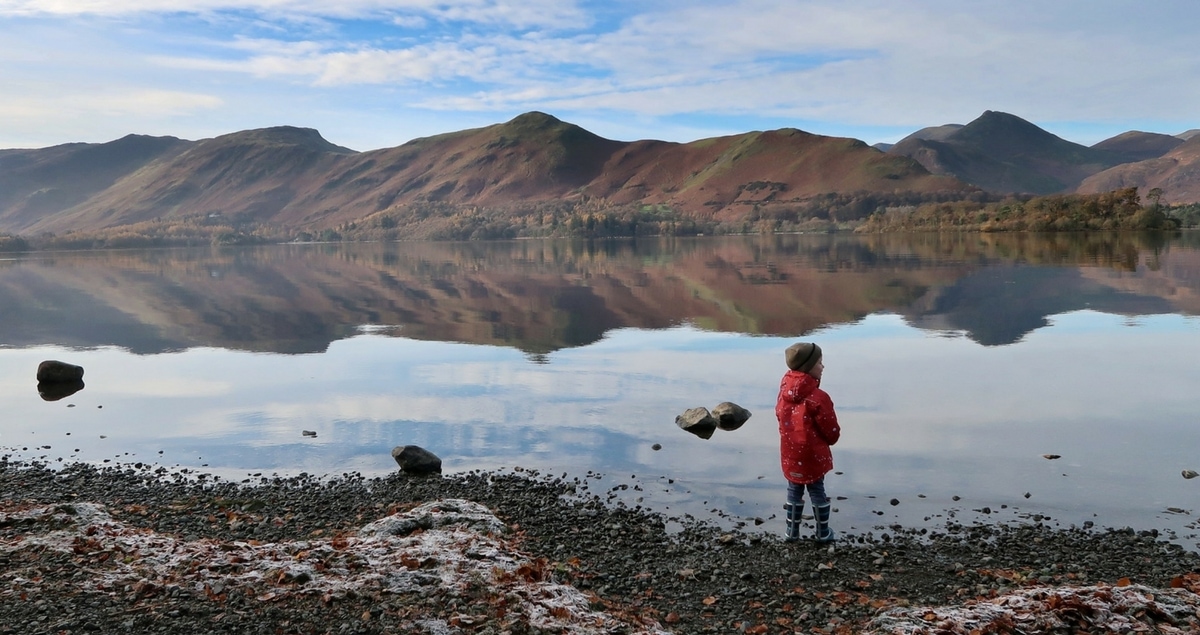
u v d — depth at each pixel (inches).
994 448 488.4
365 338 1114.1
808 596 278.2
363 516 379.9
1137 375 704.4
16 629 212.4
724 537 340.5
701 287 1871.3
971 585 287.7
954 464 456.1
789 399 335.9
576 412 621.0
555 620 223.9
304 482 452.1
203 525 370.9
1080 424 542.0
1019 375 720.3
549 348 976.3
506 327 1200.2
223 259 4869.6
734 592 283.1
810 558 319.3
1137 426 533.3
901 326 1095.0
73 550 270.7
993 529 351.3
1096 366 753.0
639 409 626.8
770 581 294.5
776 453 494.0
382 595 237.1
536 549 331.0
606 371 801.6
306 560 264.7
